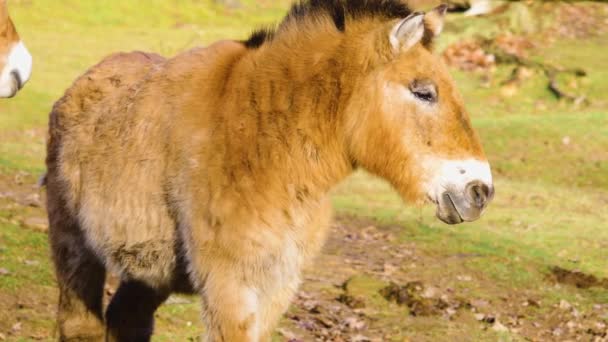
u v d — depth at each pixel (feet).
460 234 62.44
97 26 146.00
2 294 38.70
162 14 156.15
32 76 111.45
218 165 24.86
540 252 58.70
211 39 139.74
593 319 46.52
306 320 42.19
